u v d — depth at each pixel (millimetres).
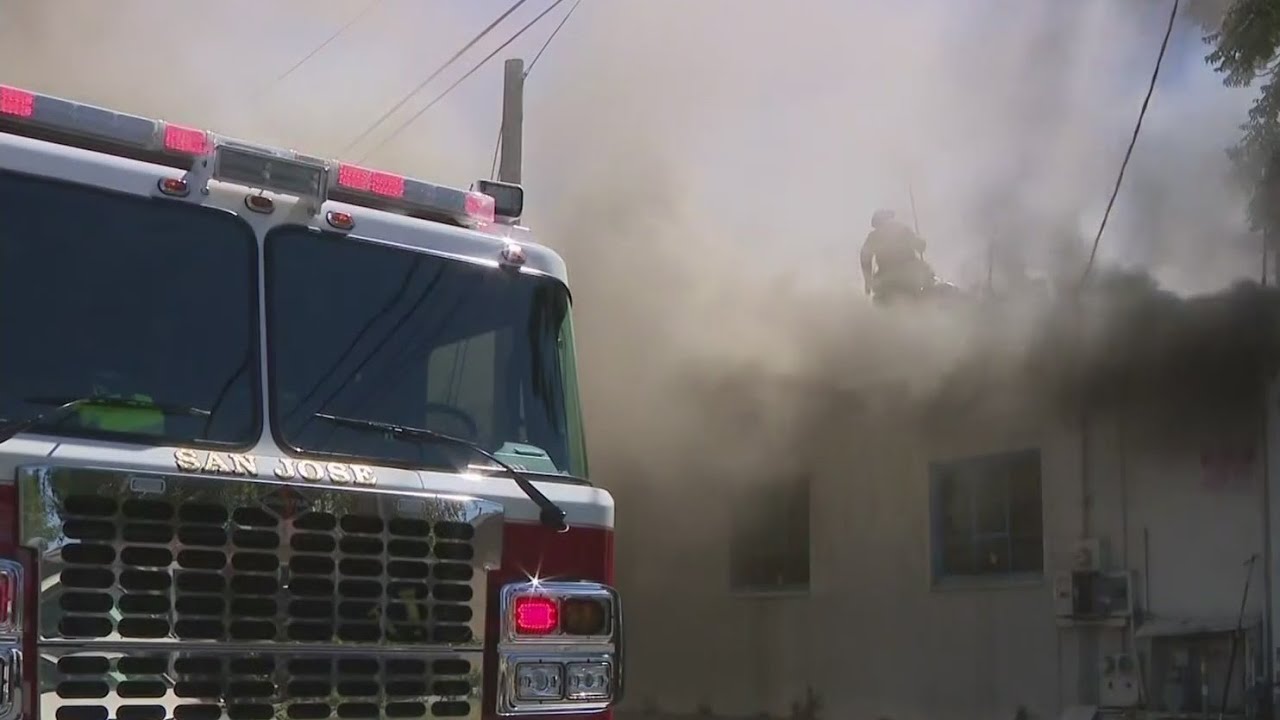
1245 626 8211
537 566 3713
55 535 3025
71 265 3332
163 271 3453
